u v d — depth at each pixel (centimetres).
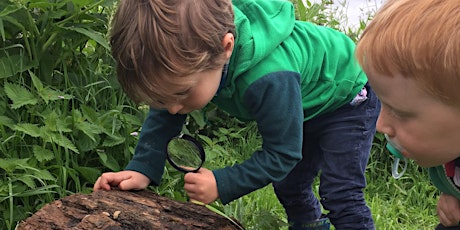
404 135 154
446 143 150
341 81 235
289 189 269
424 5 137
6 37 298
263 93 202
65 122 272
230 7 198
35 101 270
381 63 141
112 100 305
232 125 404
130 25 185
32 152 268
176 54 181
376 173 403
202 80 191
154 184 226
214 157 323
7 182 252
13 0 277
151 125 224
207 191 206
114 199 197
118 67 190
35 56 291
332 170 242
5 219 250
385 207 356
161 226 188
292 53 215
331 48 237
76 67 313
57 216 190
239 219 283
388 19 141
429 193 393
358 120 242
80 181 277
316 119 243
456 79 132
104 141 283
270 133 206
